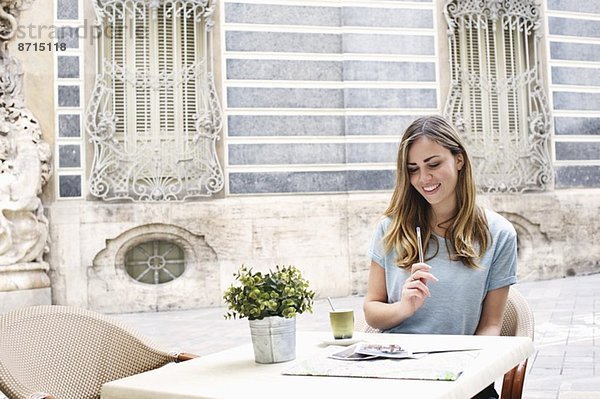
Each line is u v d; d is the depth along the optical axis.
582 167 13.27
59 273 10.73
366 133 12.12
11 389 2.27
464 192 2.90
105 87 11.18
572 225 13.02
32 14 11.04
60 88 11.07
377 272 3.09
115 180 11.11
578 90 13.32
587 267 13.08
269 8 11.90
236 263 11.36
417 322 2.91
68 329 2.68
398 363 2.08
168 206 11.16
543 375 5.53
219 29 11.71
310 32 12.05
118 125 11.24
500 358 2.12
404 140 2.93
